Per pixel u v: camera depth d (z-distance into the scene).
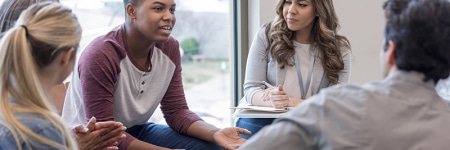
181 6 3.05
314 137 1.10
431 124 1.08
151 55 2.12
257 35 2.60
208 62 3.20
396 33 1.12
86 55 1.99
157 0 1.99
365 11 3.15
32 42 1.31
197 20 3.11
